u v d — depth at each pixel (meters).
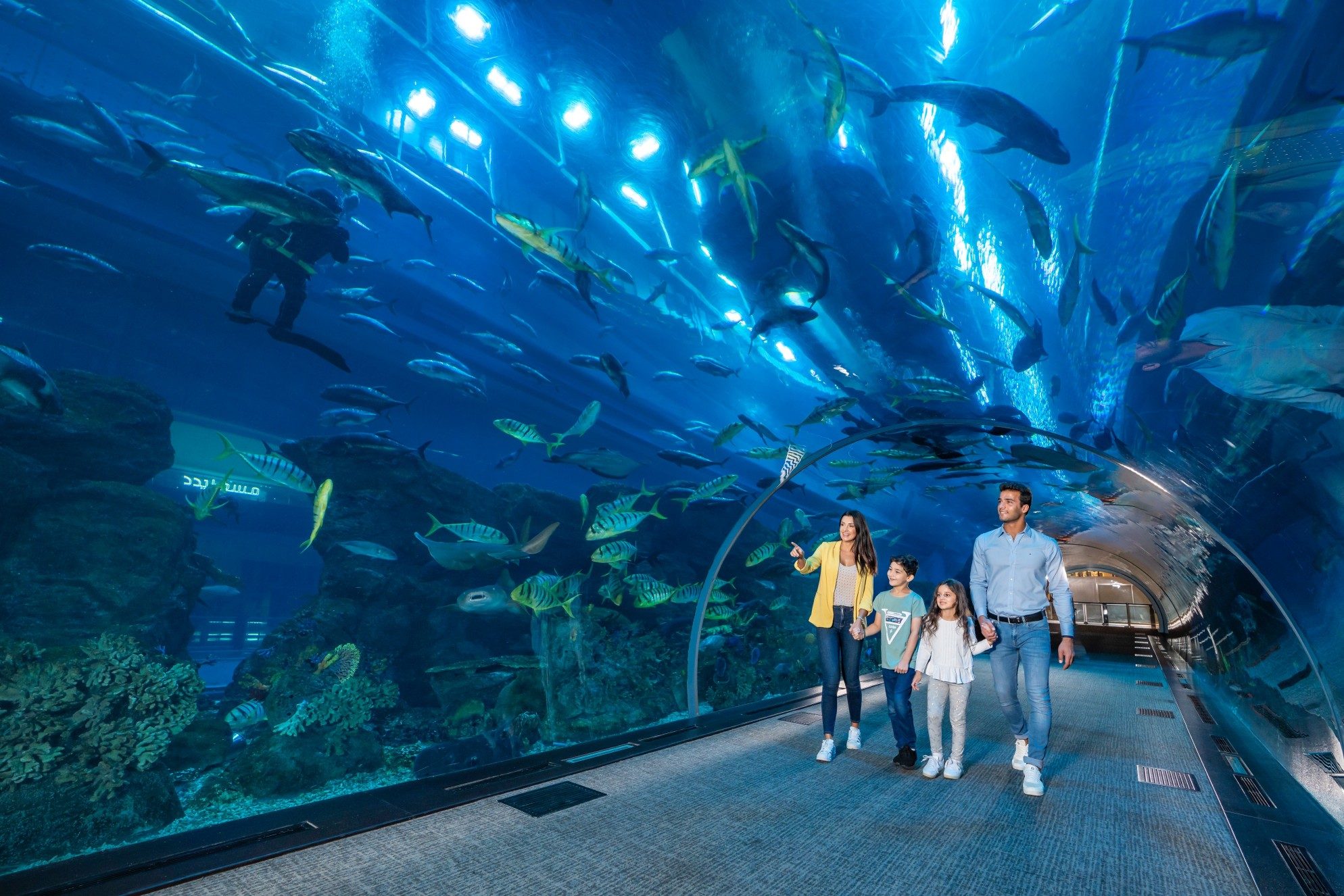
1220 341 5.34
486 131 20.16
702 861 2.88
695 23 11.12
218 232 19.67
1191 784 4.39
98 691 5.46
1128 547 17.41
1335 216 4.09
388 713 9.53
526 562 14.09
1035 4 6.83
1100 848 3.14
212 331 25.28
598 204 21.70
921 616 4.65
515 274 25.25
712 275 24.00
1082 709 7.80
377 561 12.15
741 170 7.30
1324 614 5.84
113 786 5.14
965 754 5.17
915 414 14.91
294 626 10.65
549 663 8.73
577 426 9.28
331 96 19.20
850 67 8.82
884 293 13.23
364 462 13.07
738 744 5.19
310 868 2.65
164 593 9.36
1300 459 5.19
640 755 4.73
